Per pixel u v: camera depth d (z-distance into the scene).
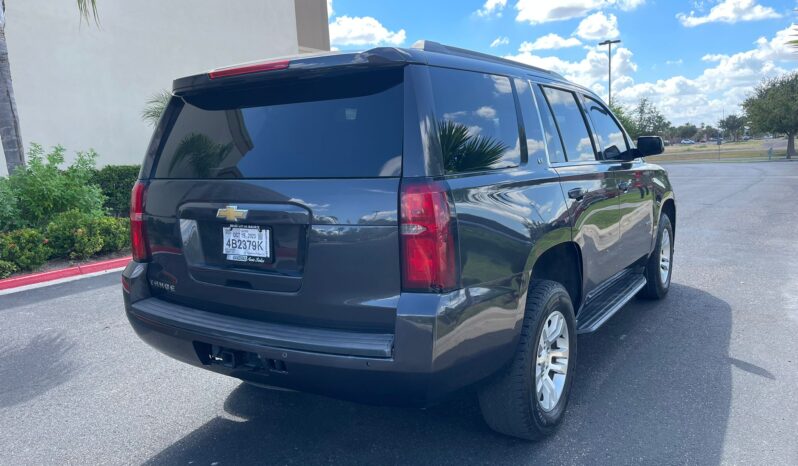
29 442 3.60
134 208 3.48
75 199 10.23
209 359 3.12
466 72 3.13
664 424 3.57
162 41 15.12
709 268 7.52
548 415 3.39
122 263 9.20
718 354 4.64
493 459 3.24
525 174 3.32
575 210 3.70
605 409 3.78
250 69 2.98
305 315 2.80
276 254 2.86
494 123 3.23
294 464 3.26
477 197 2.84
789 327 5.21
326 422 3.73
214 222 3.08
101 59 13.80
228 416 3.86
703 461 3.17
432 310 2.54
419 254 2.56
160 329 3.20
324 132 2.84
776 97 46.97
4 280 7.80
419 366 2.55
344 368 2.62
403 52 2.75
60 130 13.08
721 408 3.75
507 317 2.97
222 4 16.66
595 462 3.19
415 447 3.39
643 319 5.53
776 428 3.49
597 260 4.14
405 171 2.61
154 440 3.58
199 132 3.27
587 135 4.42
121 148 14.28
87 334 5.66
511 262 3.00
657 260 5.83
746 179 23.20
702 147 83.69
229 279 3.03
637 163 5.35
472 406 3.88
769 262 7.76
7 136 9.80
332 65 2.79
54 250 8.84
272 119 3.01
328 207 2.70
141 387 4.37
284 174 2.87
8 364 4.93
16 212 9.51
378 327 2.66
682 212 13.02
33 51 12.55
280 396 4.13
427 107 2.71
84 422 3.84
